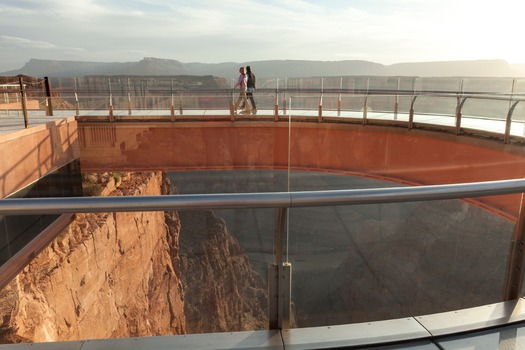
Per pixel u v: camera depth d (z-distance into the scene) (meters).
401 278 2.44
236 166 16.11
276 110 15.59
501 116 11.04
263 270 2.07
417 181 12.40
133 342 1.86
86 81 20.55
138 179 16.97
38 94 17.94
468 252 2.44
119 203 1.60
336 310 2.33
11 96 16.31
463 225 2.48
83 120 16.73
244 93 16.12
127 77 20.95
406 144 12.67
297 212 2.37
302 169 13.48
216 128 16.19
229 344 1.85
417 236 2.48
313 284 2.33
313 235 2.36
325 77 19.33
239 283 2.09
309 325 2.31
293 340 1.88
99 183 16.58
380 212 2.42
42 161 13.76
